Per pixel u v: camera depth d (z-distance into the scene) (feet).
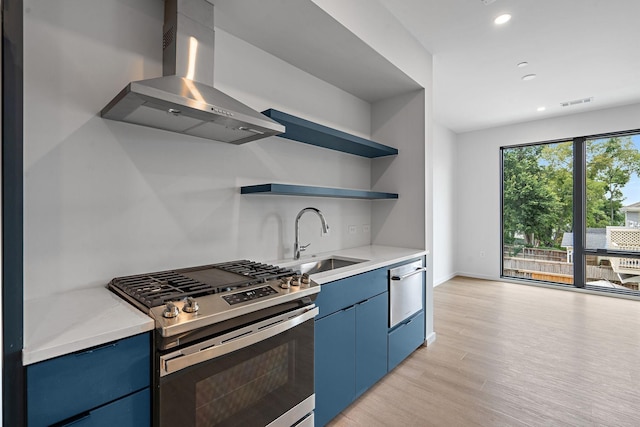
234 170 6.43
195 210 5.76
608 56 9.45
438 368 7.80
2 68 2.37
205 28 5.22
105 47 4.68
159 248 5.27
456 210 18.84
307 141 7.88
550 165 16.19
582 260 15.14
